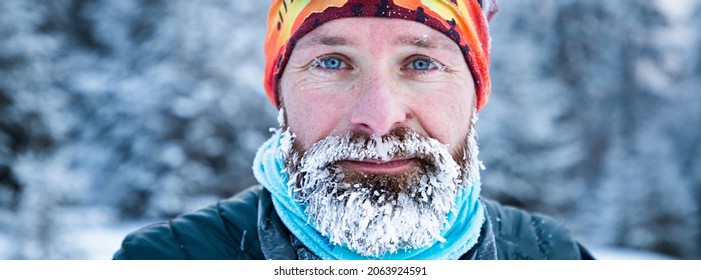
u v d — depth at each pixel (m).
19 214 8.52
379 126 1.24
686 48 20.33
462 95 1.39
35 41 9.60
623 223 15.81
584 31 18.36
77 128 13.55
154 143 12.53
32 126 9.14
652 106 18.94
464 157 1.41
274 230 1.46
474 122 1.48
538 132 15.94
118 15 15.34
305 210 1.38
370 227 1.28
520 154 15.66
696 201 17.56
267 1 15.13
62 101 12.73
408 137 1.28
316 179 1.29
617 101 18.42
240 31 13.88
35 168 8.88
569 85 18.30
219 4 14.19
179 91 12.80
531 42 18.28
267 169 1.49
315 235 1.39
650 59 19.41
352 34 1.30
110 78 14.10
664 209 15.73
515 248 1.67
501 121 15.73
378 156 1.26
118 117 13.12
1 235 8.45
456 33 1.36
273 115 13.45
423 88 1.33
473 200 1.50
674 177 16.23
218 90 12.85
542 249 1.72
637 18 19.00
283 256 1.42
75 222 9.44
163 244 1.52
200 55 13.12
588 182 17.53
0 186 8.78
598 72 18.44
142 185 12.23
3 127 9.01
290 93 1.39
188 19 13.51
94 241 10.00
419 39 1.32
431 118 1.32
